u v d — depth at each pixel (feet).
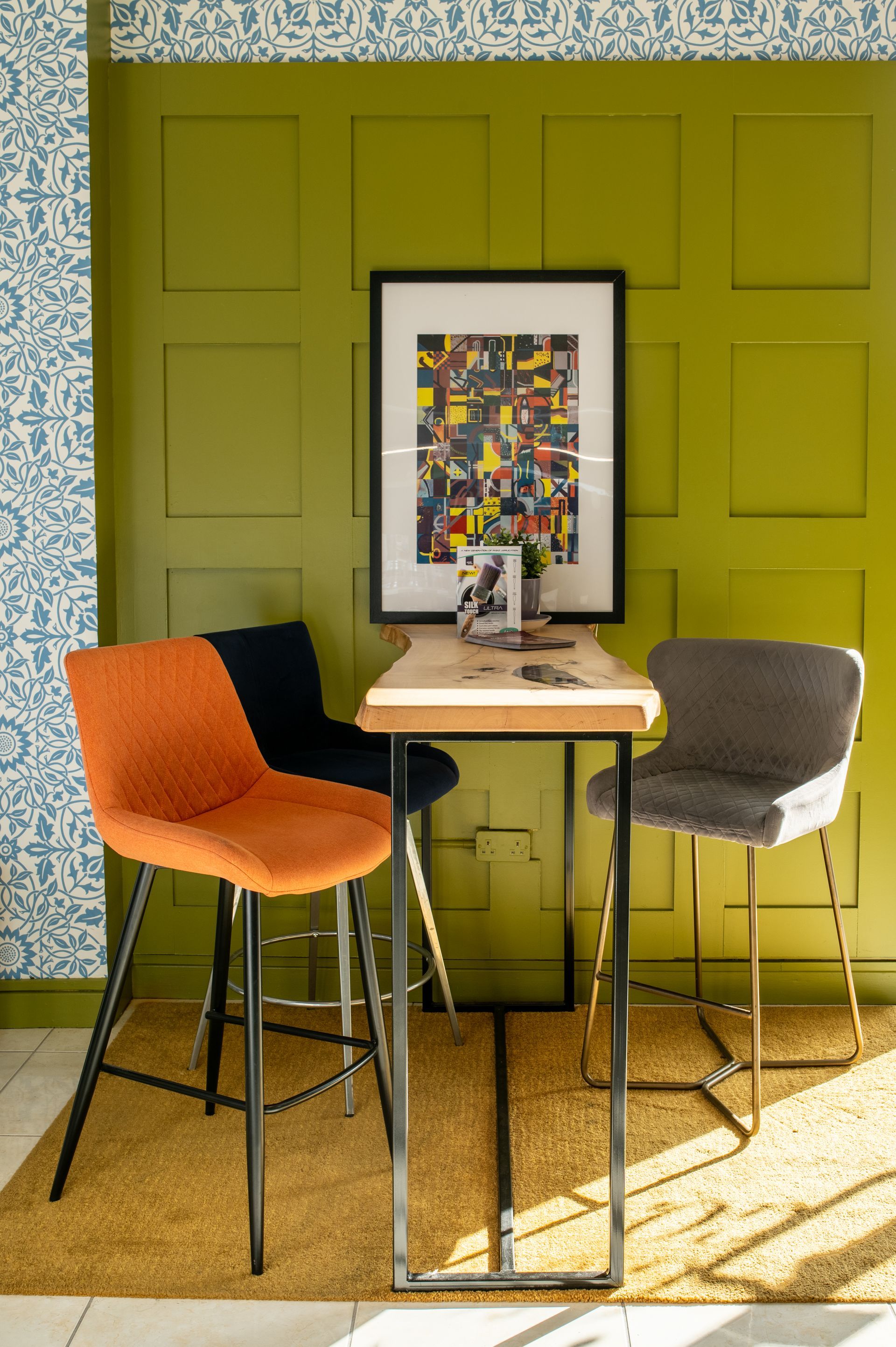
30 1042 8.14
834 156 8.27
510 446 8.45
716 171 8.26
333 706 8.68
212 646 6.73
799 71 8.20
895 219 8.26
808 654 7.34
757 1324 5.13
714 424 8.42
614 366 8.36
